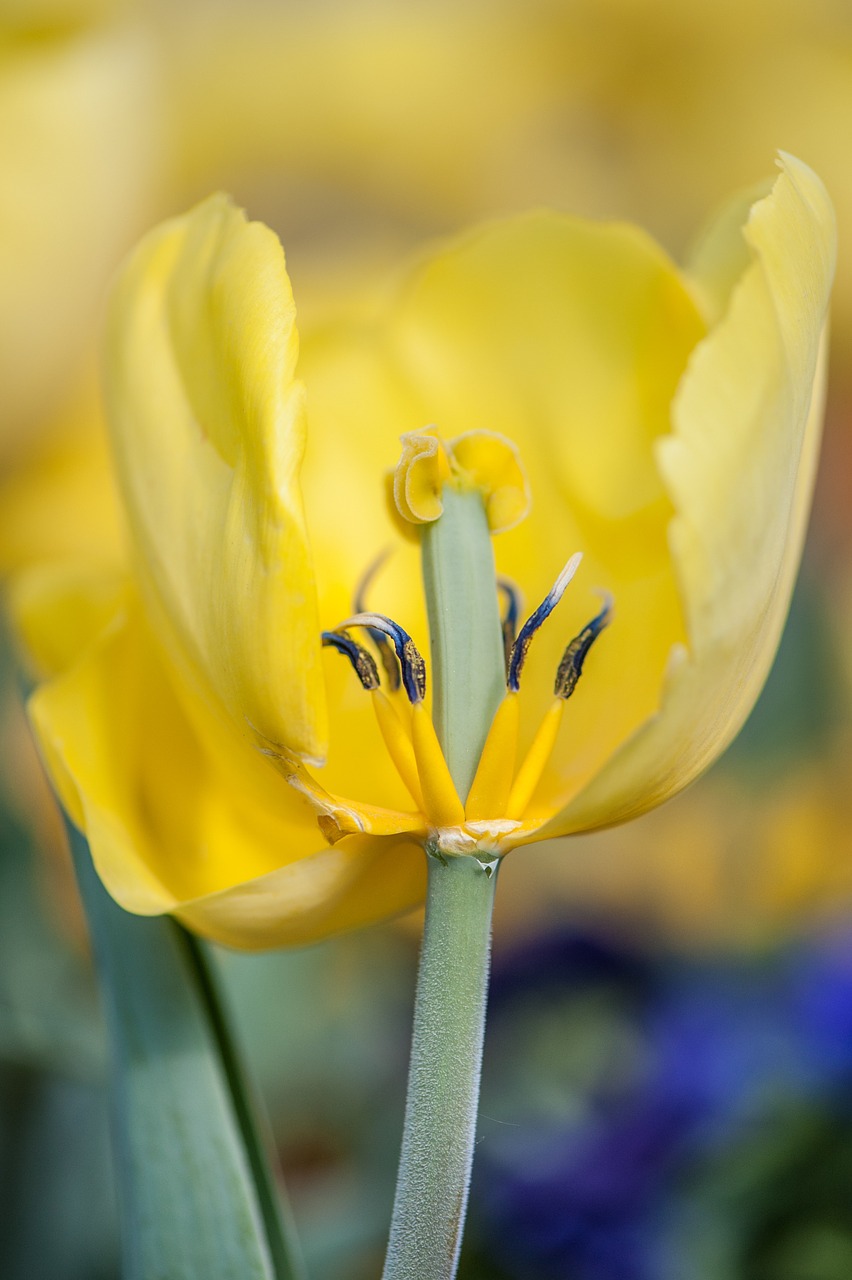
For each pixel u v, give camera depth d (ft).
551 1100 1.76
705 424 1.08
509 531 1.25
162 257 1.20
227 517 1.13
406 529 1.17
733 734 1.15
